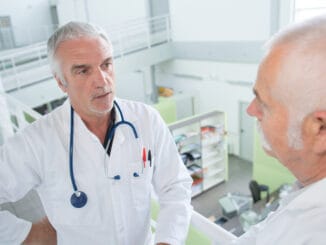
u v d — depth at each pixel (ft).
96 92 2.70
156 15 25.07
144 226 3.30
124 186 3.03
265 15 17.89
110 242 3.06
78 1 28.04
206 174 18.25
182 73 24.94
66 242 3.13
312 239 1.42
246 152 22.08
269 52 1.54
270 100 1.54
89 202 2.93
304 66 1.37
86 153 2.94
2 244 2.90
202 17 21.65
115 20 27.91
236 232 12.47
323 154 1.51
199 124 17.13
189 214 2.94
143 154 3.14
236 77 20.70
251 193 15.70
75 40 2.61
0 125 8.09
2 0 25.62
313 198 1.51
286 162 1.69
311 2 15.90
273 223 1.72
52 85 17.24
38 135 2.97
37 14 27.78
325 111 1.37
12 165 2.84
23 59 18.65
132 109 3.32
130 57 21.42
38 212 6.07
